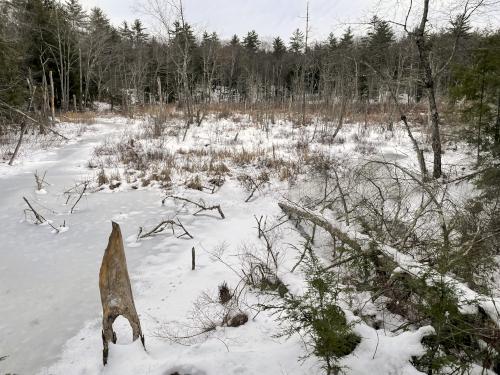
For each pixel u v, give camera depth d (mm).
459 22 11195
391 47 24141
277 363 3307
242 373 3223
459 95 11305
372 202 6844
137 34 46312
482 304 3609
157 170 12164
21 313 4898
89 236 7473
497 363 3217
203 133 19141
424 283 3408
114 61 37812
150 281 5762
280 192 10375
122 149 14641
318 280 3260
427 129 18031
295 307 3406
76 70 32500
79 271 6035
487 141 10516
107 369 3699
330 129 20016
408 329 3838
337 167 10297
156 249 6922
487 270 5203
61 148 15906
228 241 7297
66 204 9383
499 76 10180
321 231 7738
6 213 8570
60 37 29750
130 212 8977
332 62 28438
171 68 34812
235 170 12570
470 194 8414
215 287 5480
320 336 2963
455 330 3225
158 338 4262
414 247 5691
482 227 5746
